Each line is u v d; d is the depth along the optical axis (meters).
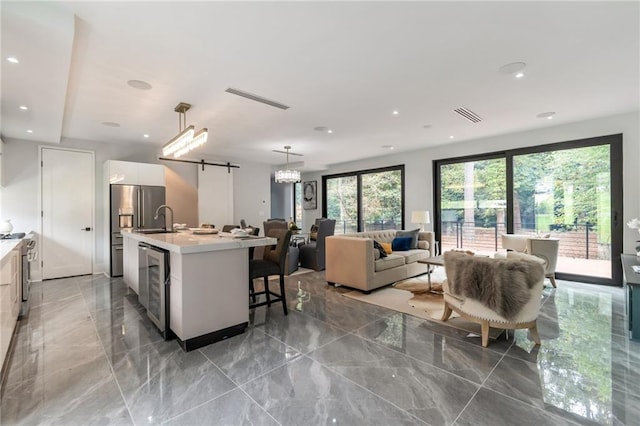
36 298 3.91
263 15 2.04
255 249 4.86
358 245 4.17
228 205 7.59
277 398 1.84
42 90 2.88
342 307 3.59
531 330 2.57
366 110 4.01
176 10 1.97
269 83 3.13
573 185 4.77
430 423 1.63
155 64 2.70
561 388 1.94
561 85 3.26
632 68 2.88
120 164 5.36
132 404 1.79
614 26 2.21
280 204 11.36
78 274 5.25
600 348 2.49
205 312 2.58
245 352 2.44
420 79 3.08
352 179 8.42
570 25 2.20
